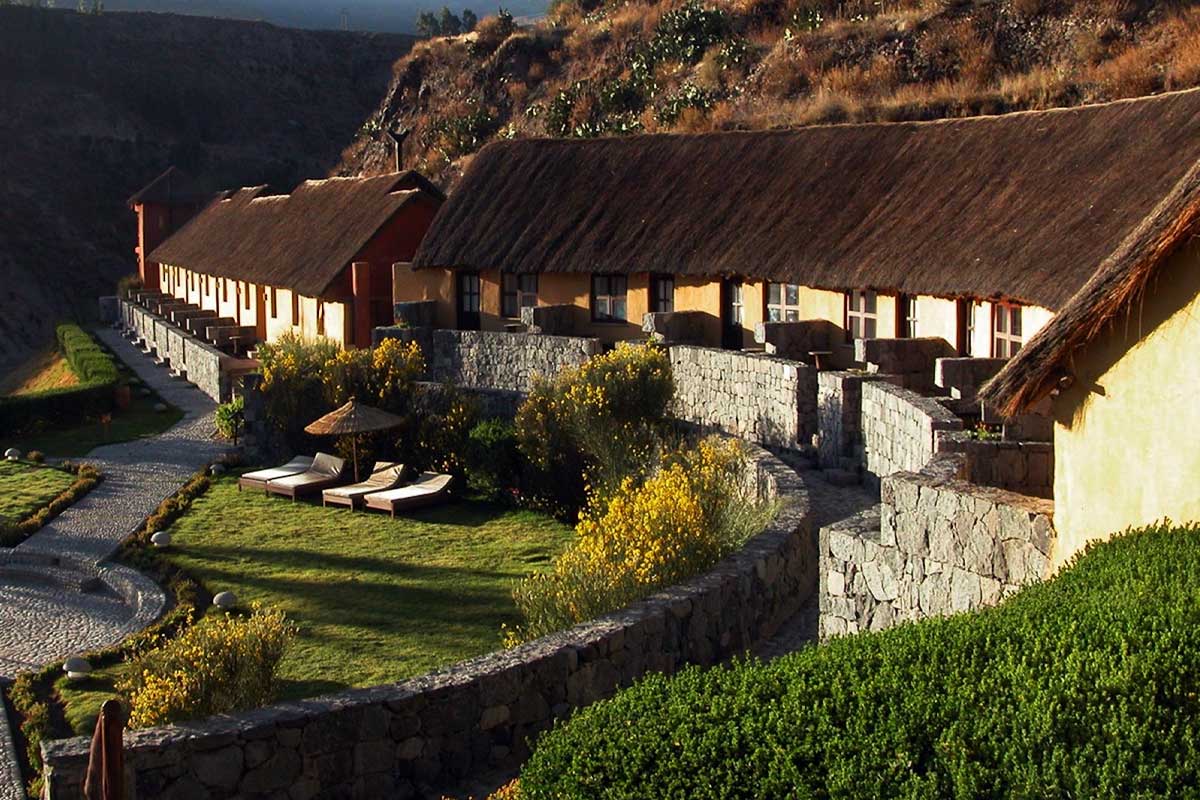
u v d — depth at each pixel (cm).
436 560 1878
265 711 959
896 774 565
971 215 2098
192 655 1180
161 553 1981
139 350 4819
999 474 1309
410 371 2503
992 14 3647
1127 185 1833
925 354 2047
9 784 1190
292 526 2119
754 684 673
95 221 7831
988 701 601
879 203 2341
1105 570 774
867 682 642
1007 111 3173
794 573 1377
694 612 1171
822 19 4303
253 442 2616
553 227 2894
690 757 611
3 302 6962
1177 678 587
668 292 2731
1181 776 527
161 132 8994
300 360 2566
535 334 2672
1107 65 3109
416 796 979
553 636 1099
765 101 3966
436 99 5878
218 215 5147
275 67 9925
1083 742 556
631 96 4669
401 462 2395
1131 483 919
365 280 3250
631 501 1468
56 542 2105
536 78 5444
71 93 8831
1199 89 1903
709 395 2306
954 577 1065
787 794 579
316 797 951
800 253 2367
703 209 2667
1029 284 1808
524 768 682
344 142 9481
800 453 2020
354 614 1628
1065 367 959
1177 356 879
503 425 2342
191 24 9919
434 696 995
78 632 1691
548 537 1988
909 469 1636
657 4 5269
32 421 3131
